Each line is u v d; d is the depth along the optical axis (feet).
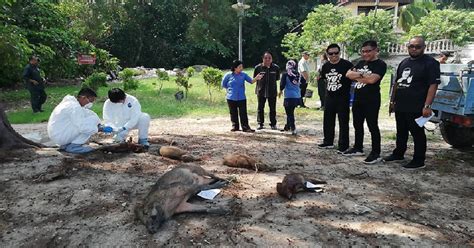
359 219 13.17
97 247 11.59
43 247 11.74
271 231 12.23
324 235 12.03
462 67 21.58
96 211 13.73
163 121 34.60
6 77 60.13
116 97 20.29
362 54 20.04
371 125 20.07
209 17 118.11
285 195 14.85
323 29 75.66
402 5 94.12
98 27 94.48
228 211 13.50
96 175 17.07
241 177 17.33
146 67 110.32
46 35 60.70
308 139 26.63
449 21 72.38
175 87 59.06
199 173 14.67
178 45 114.11
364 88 19.94
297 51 81.71
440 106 20.79
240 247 11.35
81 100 20.27
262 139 26.35
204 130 30.01
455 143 23.20
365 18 67.77
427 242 11.68
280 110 40.06
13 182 16.11
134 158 19.61
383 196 15.34
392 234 12.14
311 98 48.75
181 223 12.82
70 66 65.26
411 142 25.58
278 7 136.26
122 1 105.50
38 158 18.86
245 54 135.13
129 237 12.01
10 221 13.19
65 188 15.62
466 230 12.50
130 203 14.34
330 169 19.01
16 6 58.34
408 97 18.71
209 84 47.93
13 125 33.30
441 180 17.47
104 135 27.02
